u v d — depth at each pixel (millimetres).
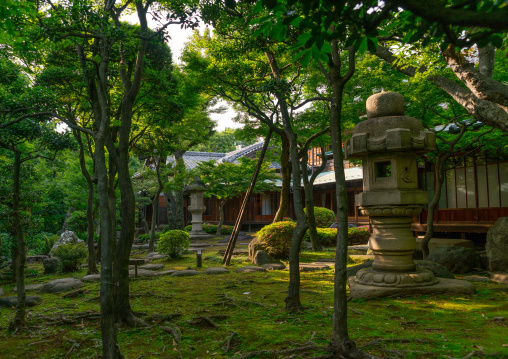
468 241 10695
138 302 6289
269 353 3648
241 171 21875
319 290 6945
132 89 5242
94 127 10078
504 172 11594
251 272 9453
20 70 7926
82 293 7199
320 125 12211
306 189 13836
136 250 17109
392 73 12242
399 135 6000
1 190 9023
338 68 4164
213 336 4309
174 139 13219
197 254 11055
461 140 10664
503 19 1316
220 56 8680
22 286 4918
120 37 4371
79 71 7871
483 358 3412
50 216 22750
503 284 7090
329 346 3592
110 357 3223
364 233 16219
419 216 13812
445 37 1958
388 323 4617
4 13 4031
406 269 6434
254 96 11852
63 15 4410
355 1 1763
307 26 1901
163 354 3787
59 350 4023
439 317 4848
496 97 5406
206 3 6707
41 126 6691
